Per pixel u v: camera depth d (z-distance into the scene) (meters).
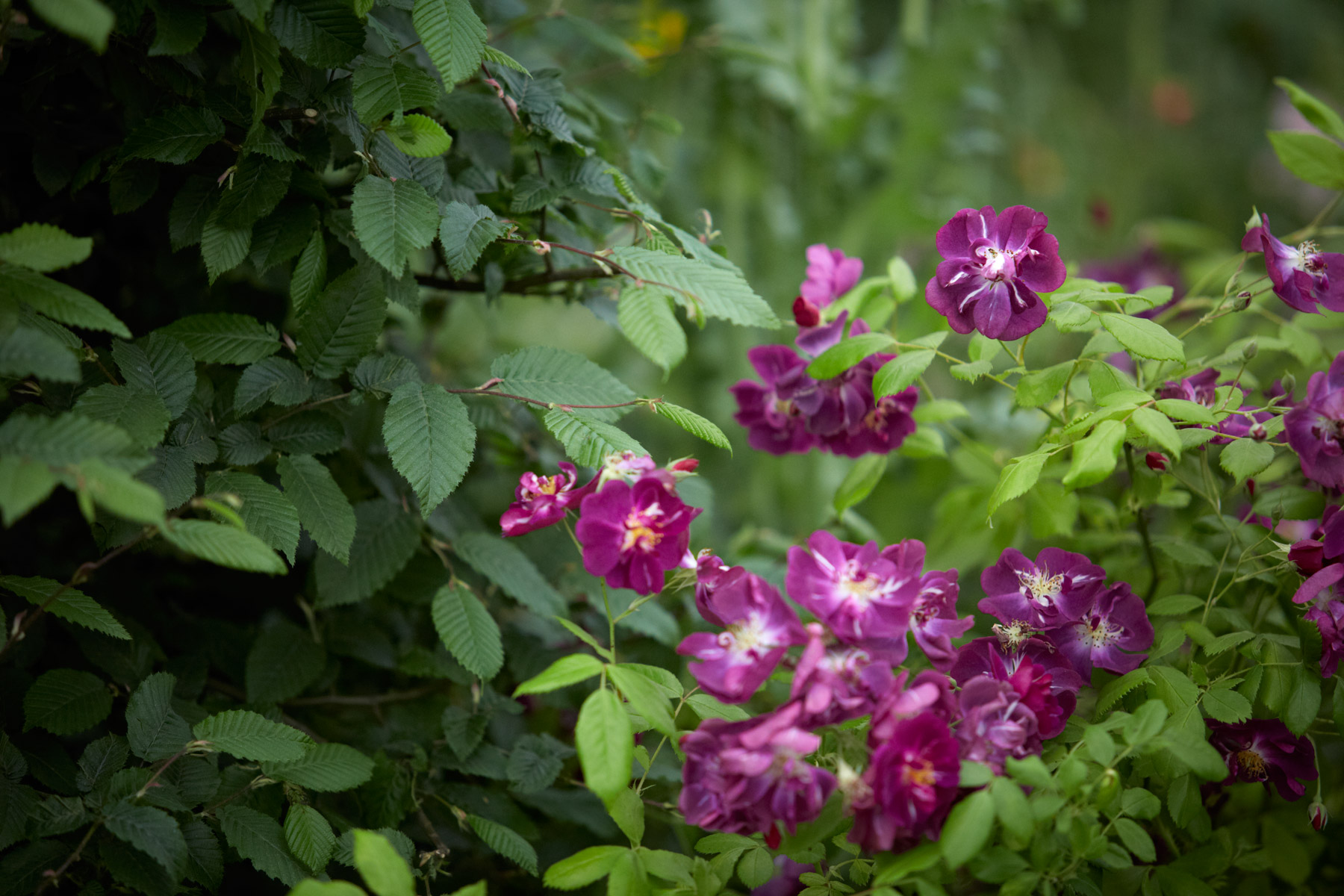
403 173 1.05
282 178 1.03
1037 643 1.04
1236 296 1.07
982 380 1.67
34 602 0.99
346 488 1.18
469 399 1.17
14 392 1.02
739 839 1.02
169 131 1.02
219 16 1.09
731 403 1.67
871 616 0.97
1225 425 1.08
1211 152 2.66
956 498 1.23
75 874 0.99
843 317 1.11
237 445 1.03
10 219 1.13
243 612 1.21
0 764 0.99
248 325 1.04
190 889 1.01
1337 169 1.10
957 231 1.04
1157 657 1.06
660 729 0.96
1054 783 0.97
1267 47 2.76
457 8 1.01
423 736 1.15
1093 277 1.57
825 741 0.99
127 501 0.90
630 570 0.98
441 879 1.13
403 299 1.08
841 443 1.12
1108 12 2.55
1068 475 1.01
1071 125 2.42
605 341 1.79
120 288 1.19
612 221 1.19
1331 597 1.03
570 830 1.20
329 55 1.02
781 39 1.69
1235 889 1.11
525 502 1.01
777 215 1.72
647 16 1.57
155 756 1.01
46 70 1.05
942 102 1.83
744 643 0.97
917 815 0.94
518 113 1.09
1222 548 1.14
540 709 1.24
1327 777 1.22
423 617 1.23
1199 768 0.96
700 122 1.67
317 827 1.01
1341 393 1.01
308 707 1.17
